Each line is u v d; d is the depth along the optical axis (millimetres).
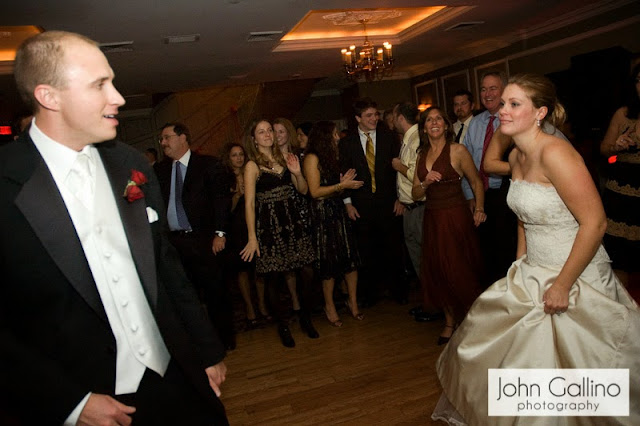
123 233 1198
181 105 10516
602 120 5707
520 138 1818
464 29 6973
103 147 1251
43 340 1063
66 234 1063
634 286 3184
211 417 1337
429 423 2375
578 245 1700
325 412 2590
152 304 1183
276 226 3463
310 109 12734
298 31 7098
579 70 5906
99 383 1119
